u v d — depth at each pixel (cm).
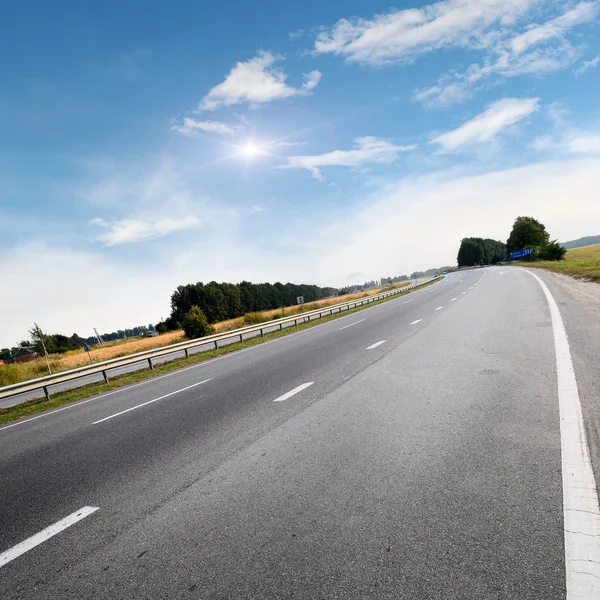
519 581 222
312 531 293
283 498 346
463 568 238
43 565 300
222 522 322
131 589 259
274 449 459
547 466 336
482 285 3080
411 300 2989
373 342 1168
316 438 474
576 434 385
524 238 9169
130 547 306
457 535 267
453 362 756
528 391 528
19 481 487
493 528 269
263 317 3434
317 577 246
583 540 245
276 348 1477
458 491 318
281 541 286
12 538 347
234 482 391
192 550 291
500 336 942
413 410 521
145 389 1053
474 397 537
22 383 1148
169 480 419
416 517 292
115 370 1739
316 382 766
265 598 235
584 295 1436
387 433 457
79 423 769
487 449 381
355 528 289
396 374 730
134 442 571
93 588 265
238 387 845
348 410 562
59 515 378
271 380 860
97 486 432
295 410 602
